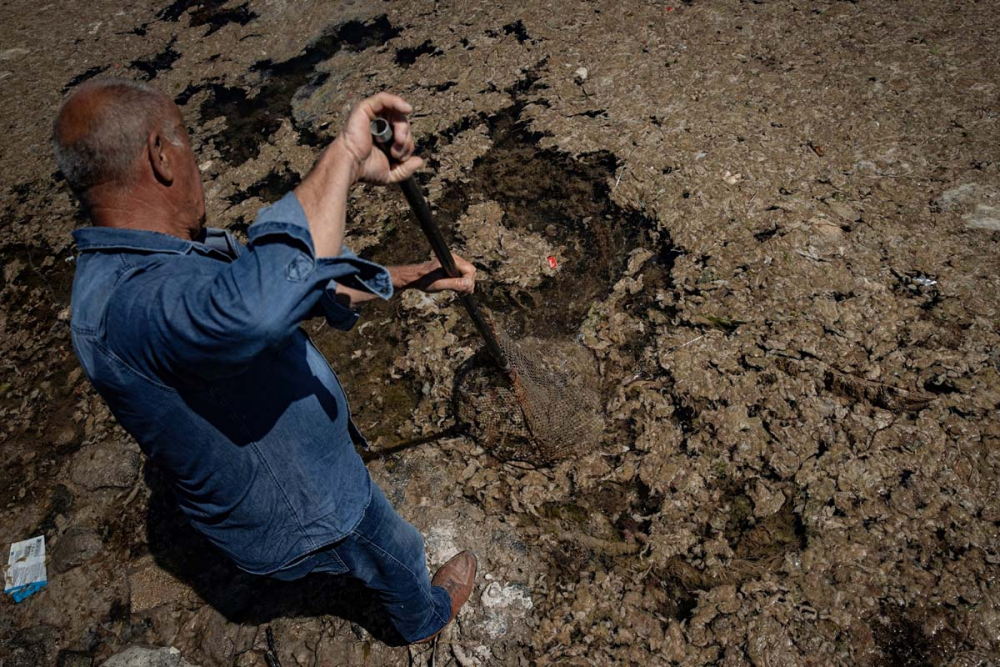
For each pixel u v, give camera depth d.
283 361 1.51
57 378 3.30
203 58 4.83
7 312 3.63
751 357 2.69
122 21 5.33
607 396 2.73
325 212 1.35
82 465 2.94
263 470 1.53
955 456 2.35
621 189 3.34
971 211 2.93
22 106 4.76
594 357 2.84
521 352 2.81
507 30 4.32
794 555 2.27
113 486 2.87
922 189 3.04
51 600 2.60
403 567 1.87
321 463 1.61
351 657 2.29
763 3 4.06
